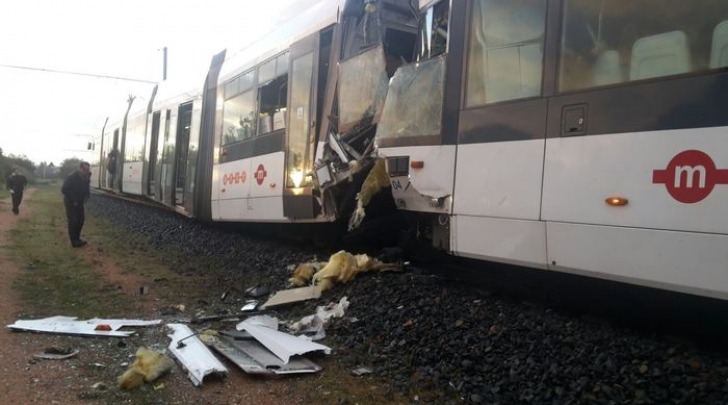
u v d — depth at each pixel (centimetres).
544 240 490
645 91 425
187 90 1509
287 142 947
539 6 517
